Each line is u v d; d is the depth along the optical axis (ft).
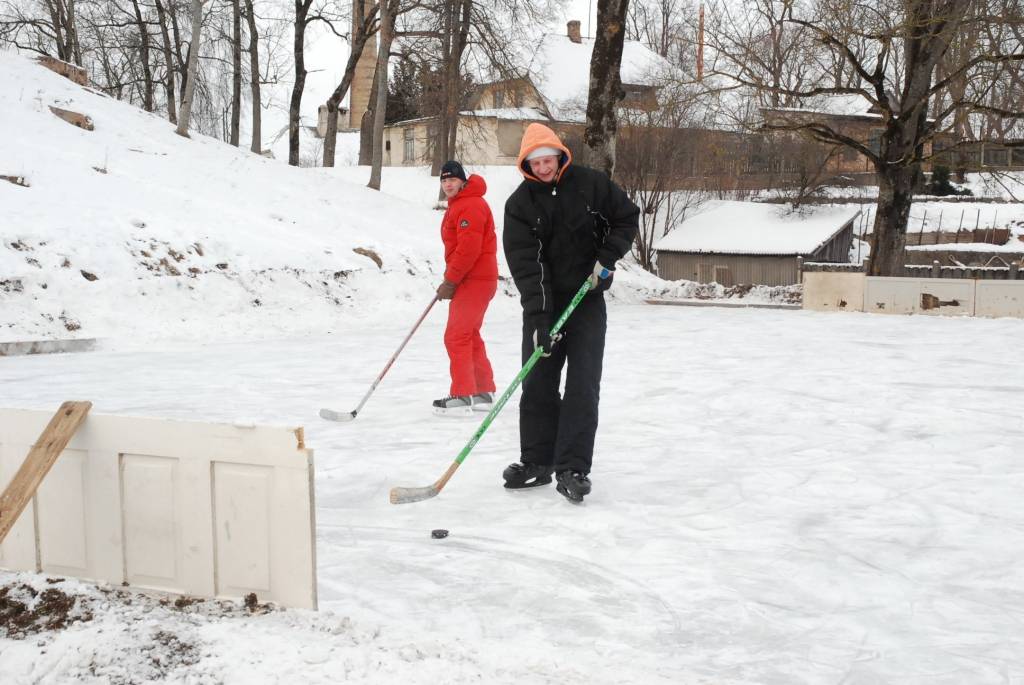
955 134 69.87
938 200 135.54
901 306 51.98
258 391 23.89
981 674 7.99
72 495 9.54
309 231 53.26
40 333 33.17
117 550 9.40
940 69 68.23
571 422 13.69
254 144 108.06
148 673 7.46
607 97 66.59
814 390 23.81
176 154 61.93
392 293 47.96
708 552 11.35
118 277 37.76
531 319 13.78
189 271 40.65
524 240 13.79
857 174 132.05
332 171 118.01
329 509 13.37
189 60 70.13
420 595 9.91
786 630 8.98
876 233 67.56
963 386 24.43
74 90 68.64
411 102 131.44
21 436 9.50
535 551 11.41
